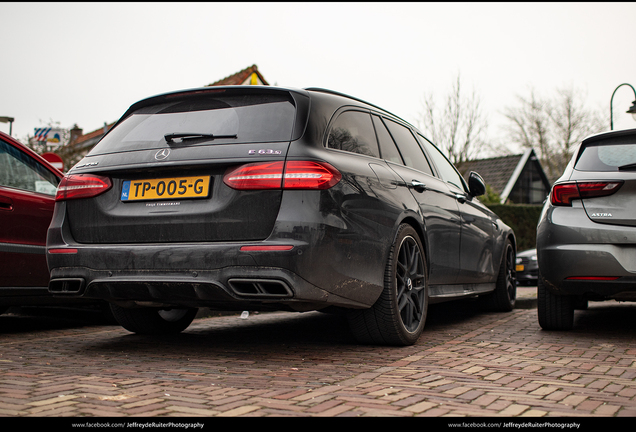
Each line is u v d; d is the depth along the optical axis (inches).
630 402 100.0
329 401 99.0
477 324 207.8
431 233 172.7
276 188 123.9
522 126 1819.6
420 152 191.9
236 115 138.3
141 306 150.6
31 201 183.9
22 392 102.9
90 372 122.5
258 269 121.9
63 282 139.9
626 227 159.3
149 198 134.0
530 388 109.7
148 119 147.8
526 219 828.6
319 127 135.6
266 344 162.6
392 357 141.8
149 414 90.0
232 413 91.2
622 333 183.9
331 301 130.2
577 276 164.9
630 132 170.6
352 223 132.2
